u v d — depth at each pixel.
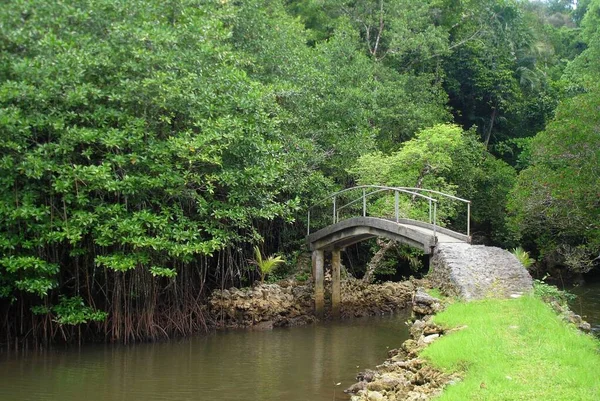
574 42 48.97
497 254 15.92
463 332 11.73
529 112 39.56
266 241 23.38
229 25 21.73
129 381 13.33
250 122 18.11
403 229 17.91
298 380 13.42
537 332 11.35
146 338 17.62
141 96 16.39
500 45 39.66
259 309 20.28
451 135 25.06
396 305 23.98
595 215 18.09
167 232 16.70
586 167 17.64
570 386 8.80
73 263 17.16
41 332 16.70
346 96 24.91
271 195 19.09
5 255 15.42
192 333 18.94
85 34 16.30
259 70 22.53
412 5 34.34
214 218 18.39
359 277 27.44
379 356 15.80
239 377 13.68
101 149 16.38
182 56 17.27
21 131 14.61
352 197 24.42
